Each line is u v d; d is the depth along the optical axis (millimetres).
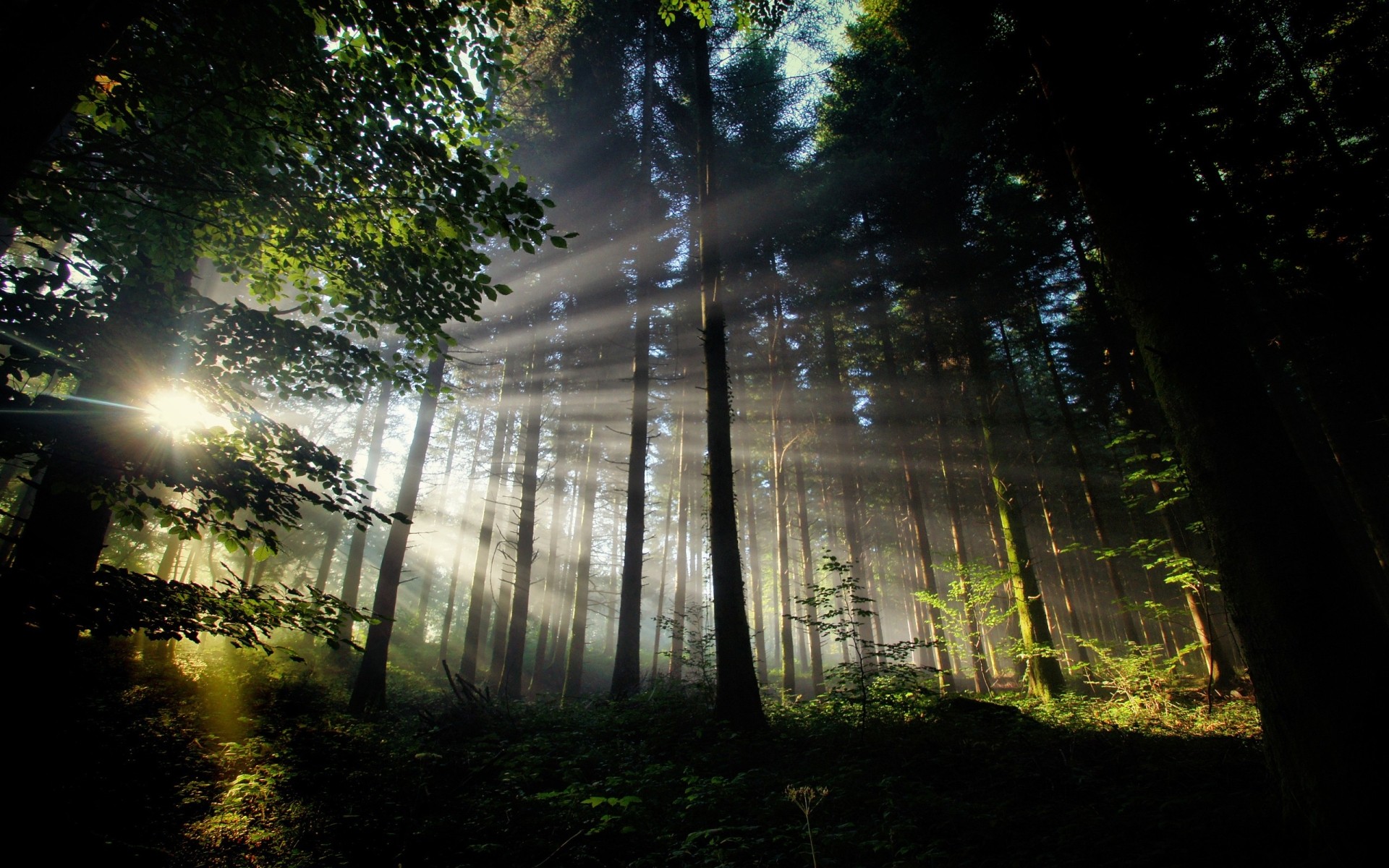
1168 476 9945
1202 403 4367
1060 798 5180
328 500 4016
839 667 8953
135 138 3531
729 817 4934
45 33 2652
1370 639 3637
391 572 11234
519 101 13547
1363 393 11539
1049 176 11445
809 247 16469
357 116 3844
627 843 4480
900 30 11453
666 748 7164
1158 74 8234
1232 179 9570
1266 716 3910
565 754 6879
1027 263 14859
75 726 4578
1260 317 11773
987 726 7789
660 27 13414
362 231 4363
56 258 3281
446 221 4262
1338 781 3432
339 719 8234
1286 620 3783
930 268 15266
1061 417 19875
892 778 5625
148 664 8148
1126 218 4988
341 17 3535
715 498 8812
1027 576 12109
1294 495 3986
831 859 4125
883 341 17859
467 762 6273
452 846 4312
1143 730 7695
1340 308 9320
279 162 3904
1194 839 3859
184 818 4137
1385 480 11570
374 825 4500
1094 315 15430
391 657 19547
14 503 8836
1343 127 8906
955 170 14562
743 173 16312
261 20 3264
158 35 3297
